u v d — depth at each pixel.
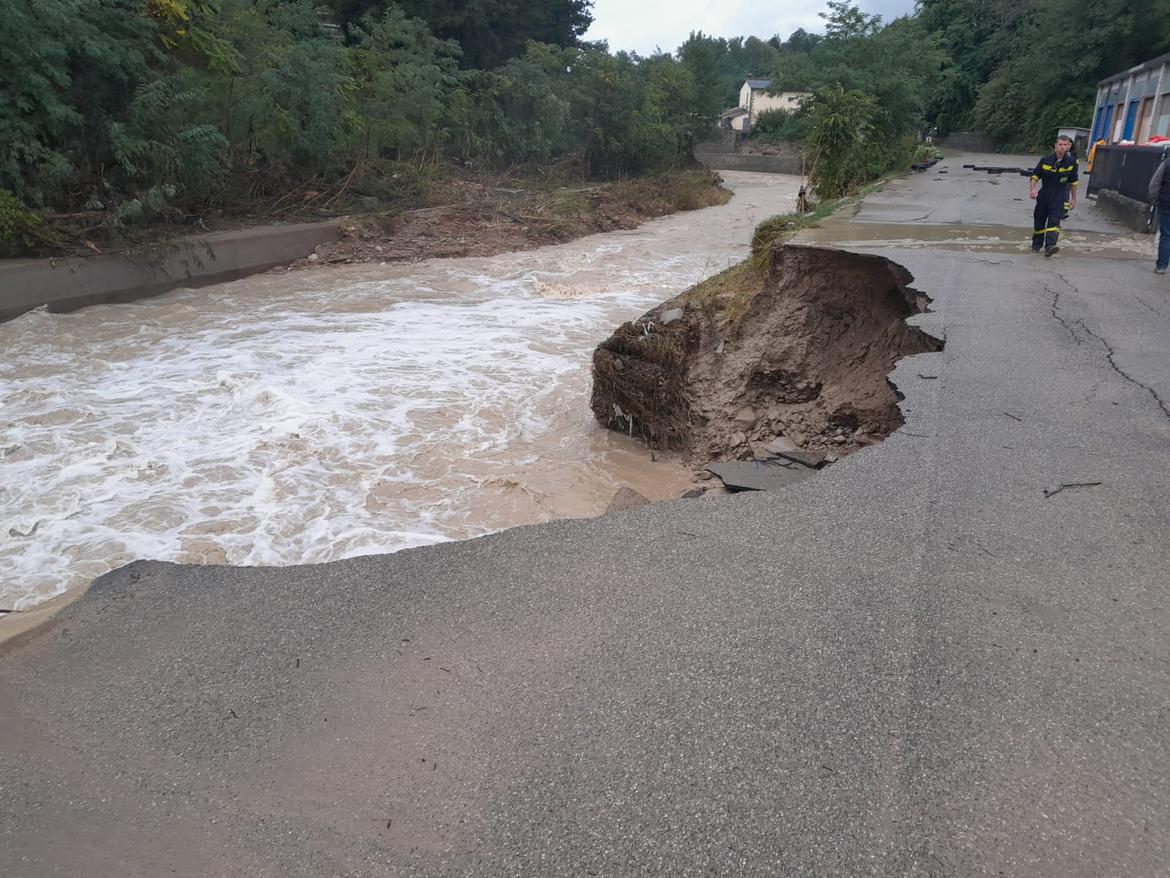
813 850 2.36
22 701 3.16
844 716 2.89
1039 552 3.97
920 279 9.38
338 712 3.02
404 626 3.54
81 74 16.31
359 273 19.28
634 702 2.99
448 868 2.35
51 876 2.36
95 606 3.81
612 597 3.68
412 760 2.77
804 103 31.78
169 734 2.95
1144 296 9.00
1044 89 50.19
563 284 18.38
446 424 9.29
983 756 2.70
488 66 43.22
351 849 2.42
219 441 8.59
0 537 6.48
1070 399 6.03
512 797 2.59
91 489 7.39
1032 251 11.28
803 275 9.73
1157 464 4.93
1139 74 25.97
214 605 3.78
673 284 18.66
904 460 5.04
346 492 7.46
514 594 3.75
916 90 31.98
